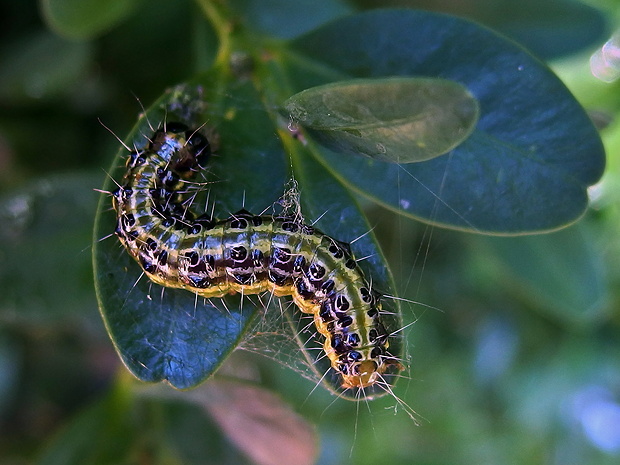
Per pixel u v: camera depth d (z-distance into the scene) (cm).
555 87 11
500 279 17
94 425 13
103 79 14
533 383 18
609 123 14
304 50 11
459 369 19
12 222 13
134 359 11
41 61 13
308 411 17
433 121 10
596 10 13
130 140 11
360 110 10
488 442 20
